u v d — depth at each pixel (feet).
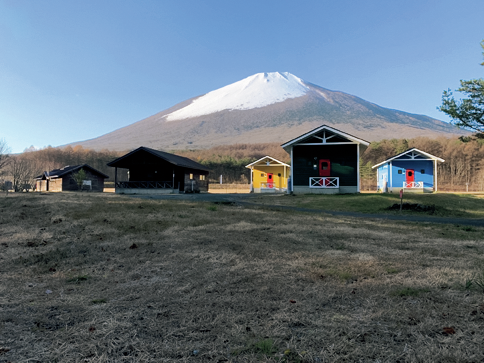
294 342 7.57
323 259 15.67
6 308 9.87
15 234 22.81
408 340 7.61
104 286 12.05
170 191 93.66
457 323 8.48
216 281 12.41
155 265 14.84
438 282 11.93
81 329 8.41
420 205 46.96
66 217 30.27
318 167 75.10
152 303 10.23
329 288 11.45
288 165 105.09
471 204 51.44
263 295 10.81
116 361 6.85
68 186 116.67
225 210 38.73
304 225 27.81
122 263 15.30
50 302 10.39
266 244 19.26
